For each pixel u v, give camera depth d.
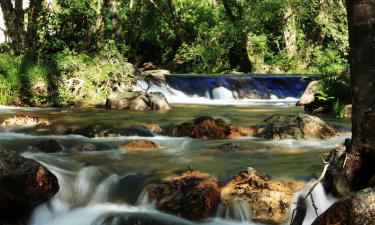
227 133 10.30
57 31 18.86
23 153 8.37
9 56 17.19
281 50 31.56
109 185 6.85
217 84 20.44
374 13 5.32
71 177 7.05
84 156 8.26
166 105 15.22
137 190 6.60
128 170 7.24
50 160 7.80
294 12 30.05
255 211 6.05
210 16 32.47
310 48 31.19
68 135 10.37
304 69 30.41
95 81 16.83
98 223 5.98
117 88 17.30
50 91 16.25
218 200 6.20
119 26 24.02
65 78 16.47
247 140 9.91
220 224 5.95
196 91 20.33
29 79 16.20
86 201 6.69
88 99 16.45
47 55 17.52
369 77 5.40
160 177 6.79
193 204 5.96
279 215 6.00
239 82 20.86
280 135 9.82
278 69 29.91
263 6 29.06
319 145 9.23
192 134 10.30
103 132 10.27
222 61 30.03
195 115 13.39
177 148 9.12
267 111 14.72
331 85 14.09
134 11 31.56
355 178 5.68
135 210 6.32
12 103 15.91
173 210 6.03
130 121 11.72
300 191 6.24
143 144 9.15
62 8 19.20
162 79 20.33
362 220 4.35
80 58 17.27
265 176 6.64
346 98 13.74
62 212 6.38
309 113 13.93
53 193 6.31
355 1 5.39
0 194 5.77
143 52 32.75
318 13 31.05
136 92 15.64
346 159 5.77
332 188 6.04
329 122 11.80
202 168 7.34
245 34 30.12
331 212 4.55
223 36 29.64
